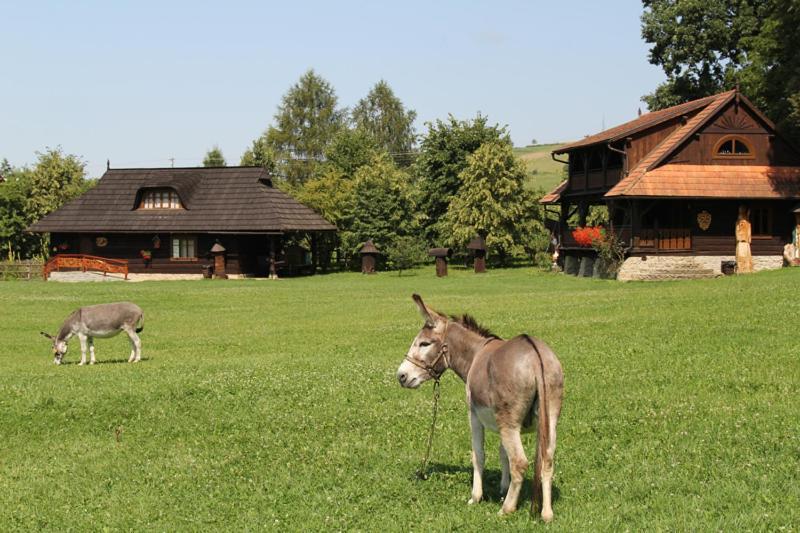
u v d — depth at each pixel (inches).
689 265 1907.0
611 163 2144.4
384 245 2792.8
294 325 1307.8
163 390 722.2
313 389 714.2
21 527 428.5
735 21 2647.6
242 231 2564.0
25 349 1170.0
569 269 2239.2
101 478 510.0
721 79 2802.7
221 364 893.2
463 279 2183.8
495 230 2677.2
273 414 636.7
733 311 1037.8
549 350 370.6
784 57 2170.3
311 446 547.5
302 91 4306.1
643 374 700.7
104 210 2780.5
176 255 2687.0
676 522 361.7
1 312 1585.9
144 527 418.9
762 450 465.1
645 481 422.0
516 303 1412.4
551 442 360.5
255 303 1688.0
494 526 371.2
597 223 2541.8
